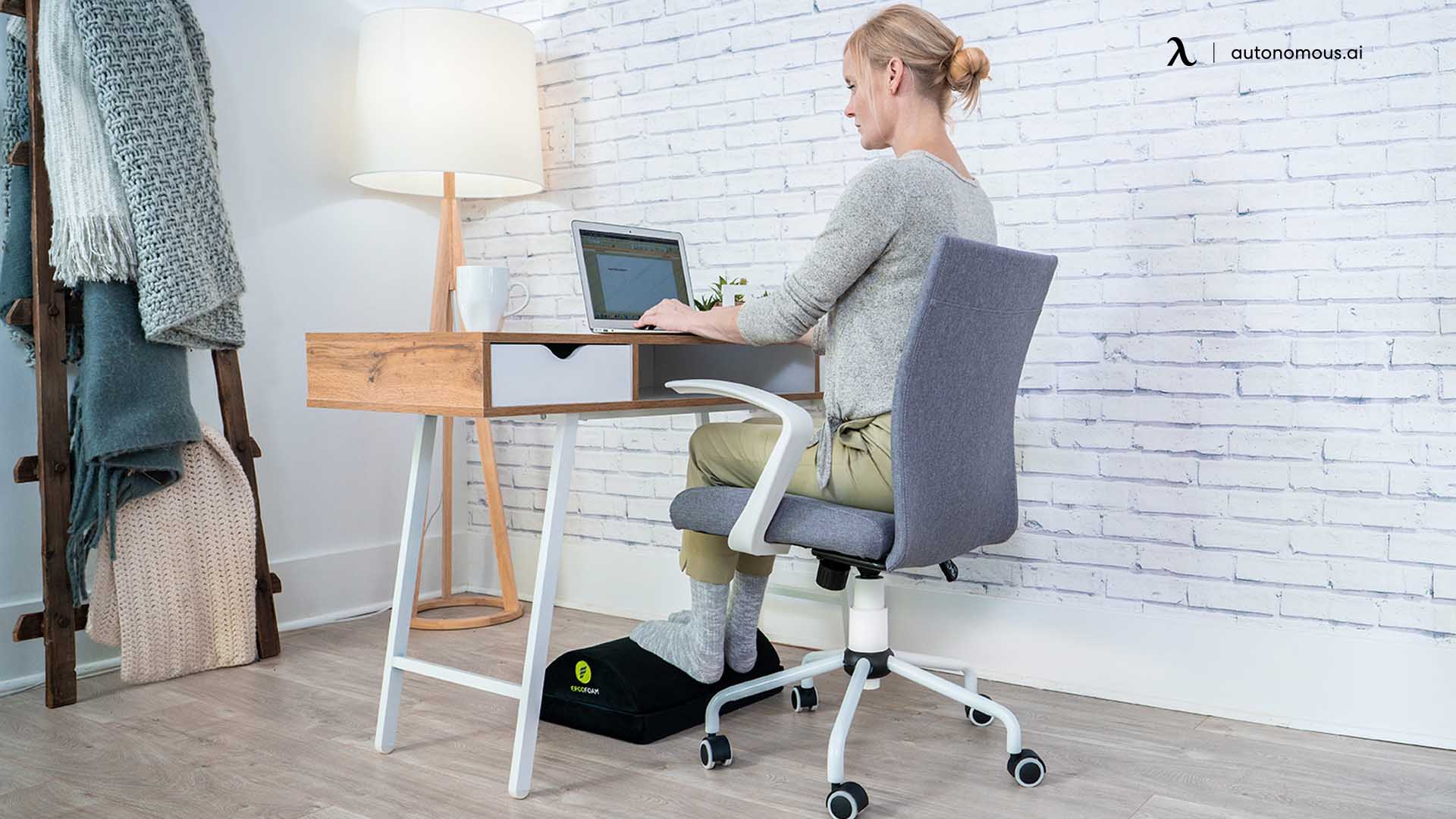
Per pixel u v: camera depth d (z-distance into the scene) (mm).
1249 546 2305
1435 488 2129
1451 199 2096
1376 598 2184
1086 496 2477
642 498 3160
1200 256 2332
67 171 2330
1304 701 2234
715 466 2018
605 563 3225
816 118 2809
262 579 2713
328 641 2893
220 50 2844
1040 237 2506
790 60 2840
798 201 2850
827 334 2062
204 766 1984
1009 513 1962
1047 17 2473
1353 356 2193
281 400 3012
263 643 2713
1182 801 1835
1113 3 2396
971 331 1716
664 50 3062
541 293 3357
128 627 2451
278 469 3010
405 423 3375
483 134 2959
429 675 1997
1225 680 2309
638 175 3131
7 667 2447
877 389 1795
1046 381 2514
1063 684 2479
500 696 2412
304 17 3061
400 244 3355
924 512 1707
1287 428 2262
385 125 2926
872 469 1799
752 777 1940
